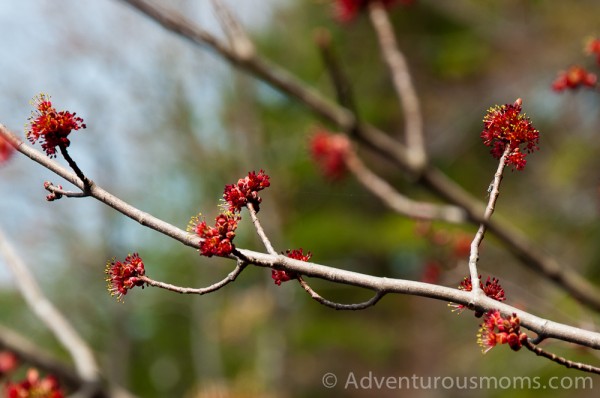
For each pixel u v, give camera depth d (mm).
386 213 14805
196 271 16047
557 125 12109
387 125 15820
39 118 2326
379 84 15617
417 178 5320
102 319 16266
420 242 9812
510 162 2371
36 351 5238
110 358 15359
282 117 14344
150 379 17500
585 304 5027
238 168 13914
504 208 12266
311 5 15258
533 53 12312
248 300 15203
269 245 2279
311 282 14461
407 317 15180
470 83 13977
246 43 4914
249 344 15258
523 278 7516
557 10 11703
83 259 15461
